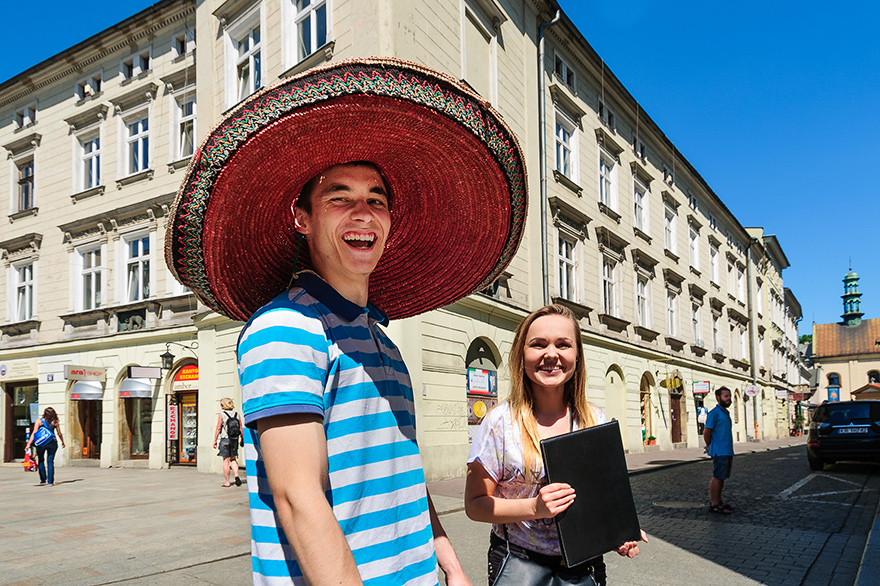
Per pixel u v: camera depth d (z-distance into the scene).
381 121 1.41
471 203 1.77
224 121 1.33
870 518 7.63
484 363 13.41
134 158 17.25
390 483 1.35
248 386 1.19
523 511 1.95
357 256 1.48
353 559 1.12
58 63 18.69
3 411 19.34
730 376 31.72
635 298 21.39
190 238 1.46
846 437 13.14
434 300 2.03
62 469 16.61
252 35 13.92
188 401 15.51
